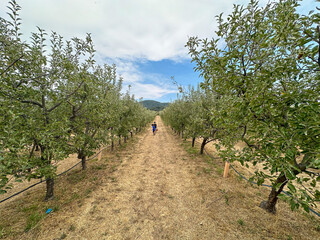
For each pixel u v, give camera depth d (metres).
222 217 3.79
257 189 5.15
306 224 3.52
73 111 4.79
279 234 3.24
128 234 3.31
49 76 4.09
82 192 4.91
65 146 4.14
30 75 3.67
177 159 8.90
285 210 4.01
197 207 4.22
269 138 1.78
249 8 2.21
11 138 2.37
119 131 10.66
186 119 12.05
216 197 4.68
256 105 1.91
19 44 3.34
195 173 6.65
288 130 1.72
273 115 1.96
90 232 3.32
